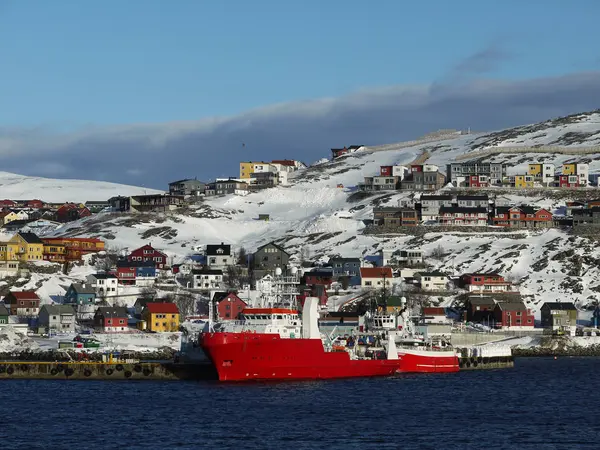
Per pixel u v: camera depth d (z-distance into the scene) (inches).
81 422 7500.0
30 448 6658.5
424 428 7401.6
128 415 7785.4
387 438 7032.5
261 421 7573.8
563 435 7204.7
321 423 7529.5
